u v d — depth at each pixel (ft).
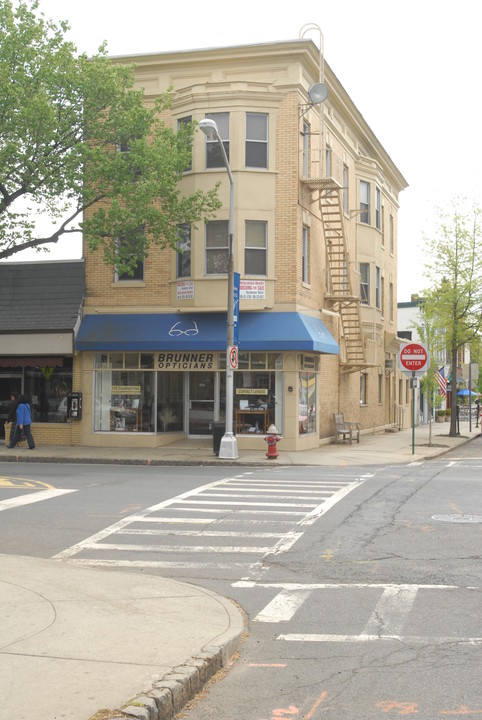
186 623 21.39
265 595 25.84
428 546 32.65
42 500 45.19
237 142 79.30
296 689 17.83
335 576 28.17
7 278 85.66
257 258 79.82
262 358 79.66
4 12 70.59
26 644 19.08
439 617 23.13
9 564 28.43
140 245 76.89
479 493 47.98
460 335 113.29
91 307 83.97
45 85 71.10
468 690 17.49
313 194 86.48
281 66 80.12
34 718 14.71
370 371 112.98
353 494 47.44
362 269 105.91
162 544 33.42
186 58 82.33
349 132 101.60
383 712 16.39
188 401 85.61
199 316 80.94
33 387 85.97
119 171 74.74
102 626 20.81
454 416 114.73
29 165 70.38
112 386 82.99
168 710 16.05
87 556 31.40
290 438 78.89
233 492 48.47
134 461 69.92
